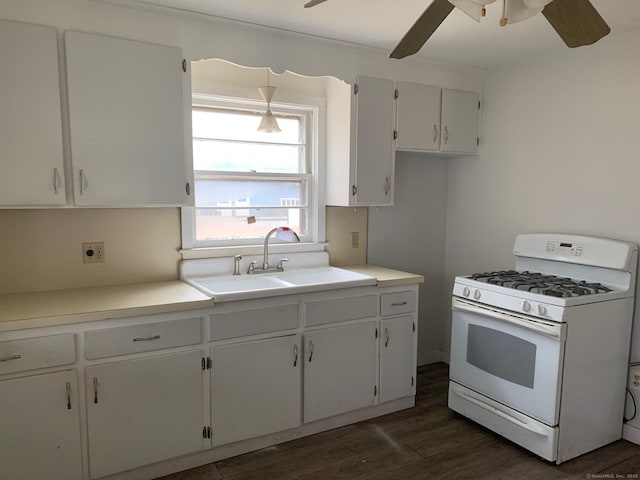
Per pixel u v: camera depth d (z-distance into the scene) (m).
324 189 3.21
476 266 3.55
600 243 2.63
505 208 3.30
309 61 2.72
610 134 2.68
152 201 2.36
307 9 2.30
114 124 2.23
